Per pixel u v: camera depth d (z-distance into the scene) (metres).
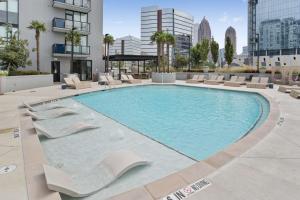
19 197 3.64
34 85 20.72
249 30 107.19
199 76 27.77
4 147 5.85
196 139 7.55
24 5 26.09
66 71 29.70
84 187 4.21
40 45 27.52
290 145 5.84
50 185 3.69
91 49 31.86
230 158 5.07
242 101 15.21
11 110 10.64
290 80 22.64
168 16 105.94
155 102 14.90
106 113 11.52
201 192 3.80
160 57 34.97
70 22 29.20
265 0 97.75
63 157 5.93
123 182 4.50
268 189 3.86
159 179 4.22
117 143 6.96
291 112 9.77
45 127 8.63
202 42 47.44
